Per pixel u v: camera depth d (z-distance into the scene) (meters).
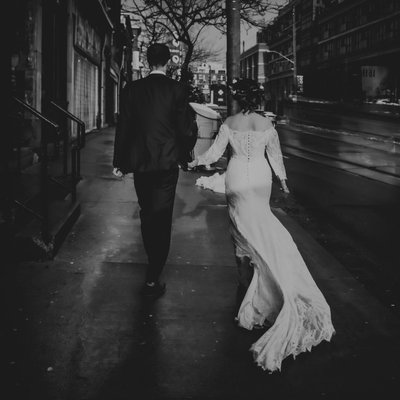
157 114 3.84
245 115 3.89
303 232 6.32
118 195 7.91
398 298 4.34
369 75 56.22
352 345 3.27
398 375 2.88
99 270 4.49
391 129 29.94
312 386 2.74
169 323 3.50
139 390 2.63
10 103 6.14
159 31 21.98
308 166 14.41
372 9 65.06
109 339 3.21
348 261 5.46
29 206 5.76
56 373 2.77
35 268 4.45
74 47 16.56
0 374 2.73
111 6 27.80
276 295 3.38
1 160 5.45
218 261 4.92
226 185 3.89
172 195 4.01
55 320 3.46
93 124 22.83
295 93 62.47
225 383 2.74
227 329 3.45
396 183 11.52
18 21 9.21
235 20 8.17
